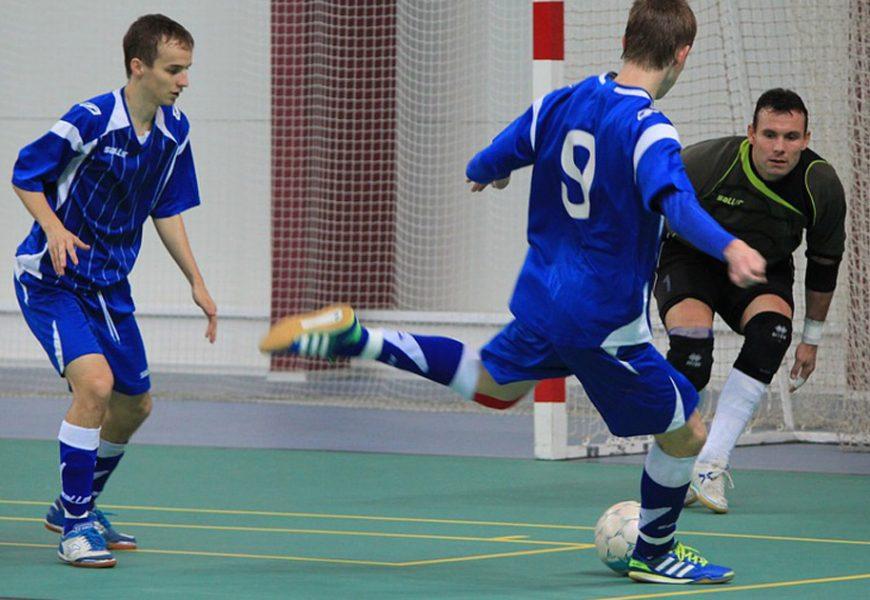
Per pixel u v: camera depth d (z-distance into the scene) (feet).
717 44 86.99
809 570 38.32
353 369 104.17
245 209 109.70
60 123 38.50
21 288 39.45
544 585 35.99
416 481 57.16
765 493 54.19
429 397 94.38
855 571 38.17
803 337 51.60
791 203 48.26
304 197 104.37
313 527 45.85
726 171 48.65
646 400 33.35
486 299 105.81
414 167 105.40
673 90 87.97
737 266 28.68
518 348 33.86
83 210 39.22
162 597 34.09
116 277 39.99
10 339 114.62
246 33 109.19
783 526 46.34
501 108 104.78
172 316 110.63
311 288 104.94
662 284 49.06
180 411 84.58
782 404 73.46
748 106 72.33
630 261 32.53
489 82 104.78
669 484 35.17
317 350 32.27
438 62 104.73
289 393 95.81
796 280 82.79
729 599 34.09
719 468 49.19
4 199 114.62
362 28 104.37
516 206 105.40
